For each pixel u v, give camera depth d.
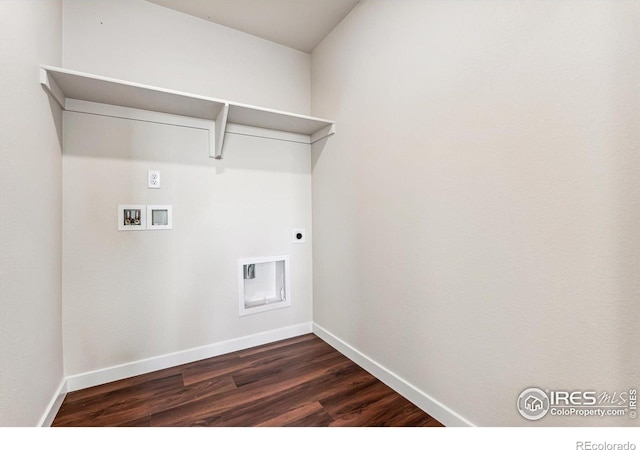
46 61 1.28
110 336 1.63
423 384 1.38
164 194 1.78
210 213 1.94
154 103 1.62
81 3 1.57
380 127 1.62
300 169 2.32
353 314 1.89
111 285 1.63
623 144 0.77
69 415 1.33
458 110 1.19
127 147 1.67
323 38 2.16
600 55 0.80
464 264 1.19
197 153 1.88
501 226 1.05
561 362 0.90
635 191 0.75
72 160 1.52
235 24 1.99
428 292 1.36
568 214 0.88
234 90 2.04
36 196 1.15
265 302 2.23
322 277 2.24
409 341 1.46
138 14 1.72
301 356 1.95
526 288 0.98
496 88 1.06
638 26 0.74
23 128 1.04
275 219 2.21
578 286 0.86
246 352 2.02
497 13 1.05
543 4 0.92
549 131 0.91
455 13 1.20
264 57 2.17
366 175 1.74
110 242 1.63
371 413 1.35
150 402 1.44
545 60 0.92
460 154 1.19
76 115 1.54
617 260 0.78
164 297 1.79
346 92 1.91
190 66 1.88
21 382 1.00
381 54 1.61
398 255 1.52
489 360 1.10
